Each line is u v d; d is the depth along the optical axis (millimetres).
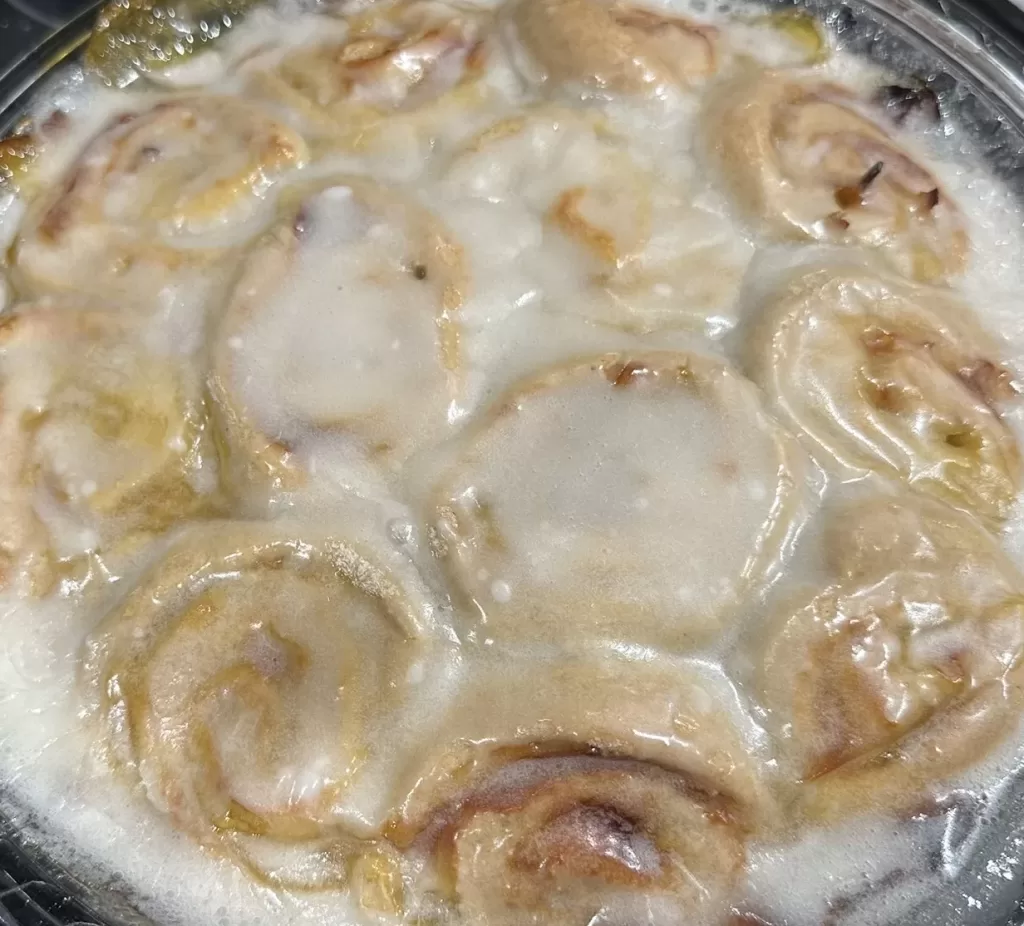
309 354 201
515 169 225
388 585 186
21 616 194
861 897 175
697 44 242
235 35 255
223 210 219
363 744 180
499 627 183
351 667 185
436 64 241
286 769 177
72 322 206
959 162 239
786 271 217
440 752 174
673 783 176
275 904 177
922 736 177
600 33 234
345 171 228
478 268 214
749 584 186
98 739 183
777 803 177
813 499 195
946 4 244
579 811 175
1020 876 175
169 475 200
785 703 180
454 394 201
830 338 205
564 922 171
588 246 210
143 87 250
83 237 216
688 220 219
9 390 202
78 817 180
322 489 196
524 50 242
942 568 185
